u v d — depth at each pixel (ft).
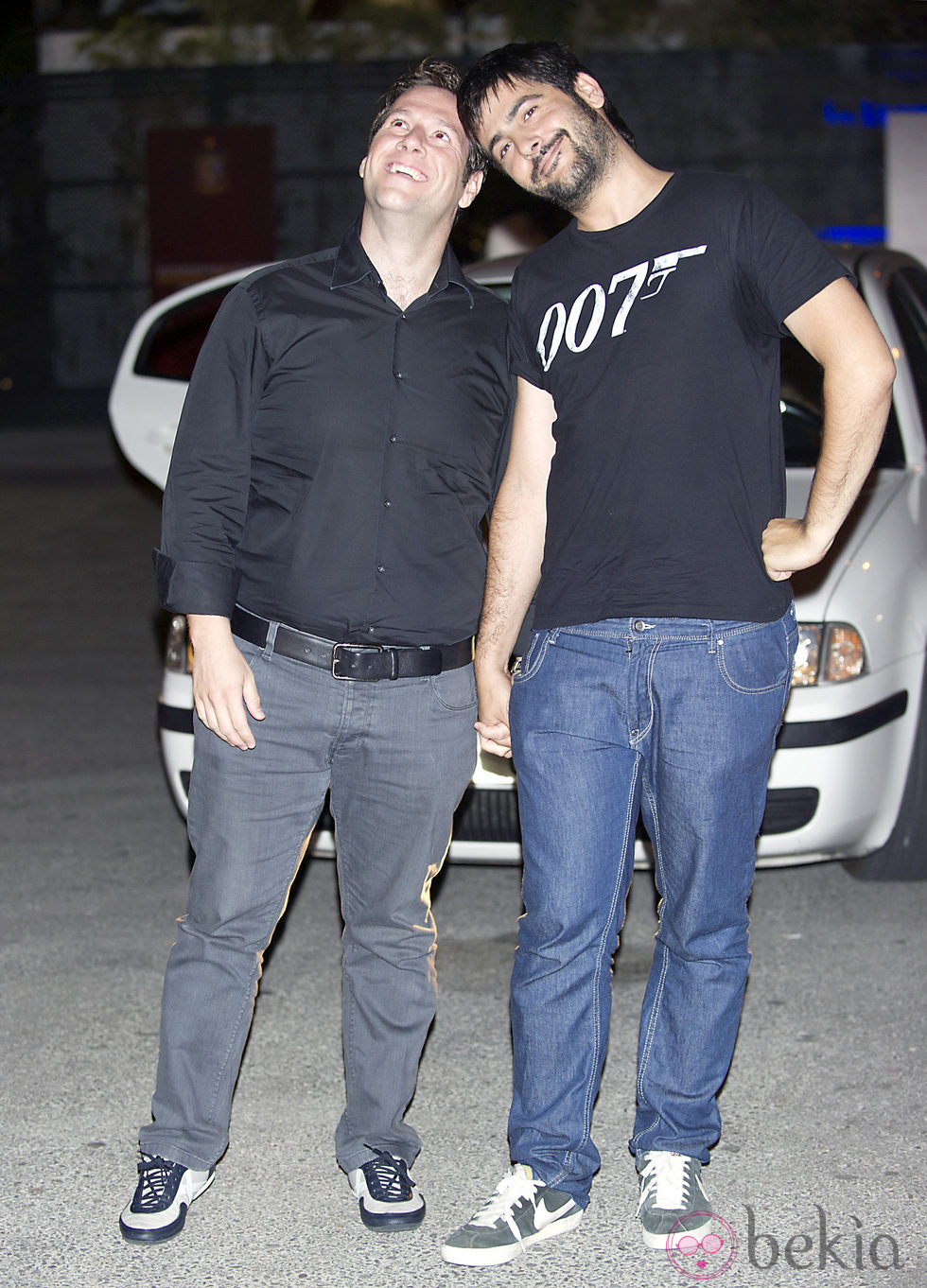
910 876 14.74
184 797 13.66
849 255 16.90
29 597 29.27
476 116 8.70
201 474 8.79
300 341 8.71
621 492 8.55
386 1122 9.39
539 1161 9.01
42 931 13.97
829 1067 11.18
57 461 45.75
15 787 18.40
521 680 9.04
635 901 14.71
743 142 49.73
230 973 9.16
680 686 8.55
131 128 53.21
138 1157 10.03
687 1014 9.00
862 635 12.96
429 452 8.88
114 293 54.29
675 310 8.38
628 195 8.66
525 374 9.07
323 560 8.82
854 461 8.18
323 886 15.26
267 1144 10.24
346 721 8.98
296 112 51.96
